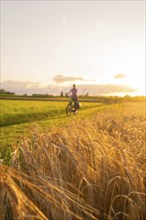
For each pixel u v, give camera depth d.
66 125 8.02
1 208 3.42
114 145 6.52
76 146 5.73
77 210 4.32
